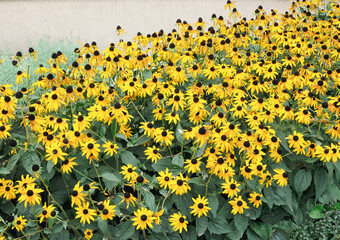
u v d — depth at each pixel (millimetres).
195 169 2740
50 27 9617
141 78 3633
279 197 2998
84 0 9359
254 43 4211
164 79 3539
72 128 3070
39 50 7336
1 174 2873
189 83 3600
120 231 2699
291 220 3281
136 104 3422
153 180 2758
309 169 3188
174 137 3182
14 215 2689
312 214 3271
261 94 3633
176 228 2643
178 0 9094
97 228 2779
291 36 4238
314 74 3553
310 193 3383
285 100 3396
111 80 3502
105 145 2779
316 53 4211
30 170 2664
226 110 3129
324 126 3322
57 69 3369
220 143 2773
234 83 3311
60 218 2816
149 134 2918
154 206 2639
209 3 9000
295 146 2934
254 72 3895
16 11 9586
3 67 6266
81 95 3082
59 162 2838
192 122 3152
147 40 3990
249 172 2760
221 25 4496
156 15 9258
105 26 9461
